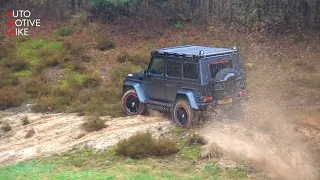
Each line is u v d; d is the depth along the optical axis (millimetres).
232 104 14000
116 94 18891
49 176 11055
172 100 14727
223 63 14016
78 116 17469
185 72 14133
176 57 14297
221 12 24688
